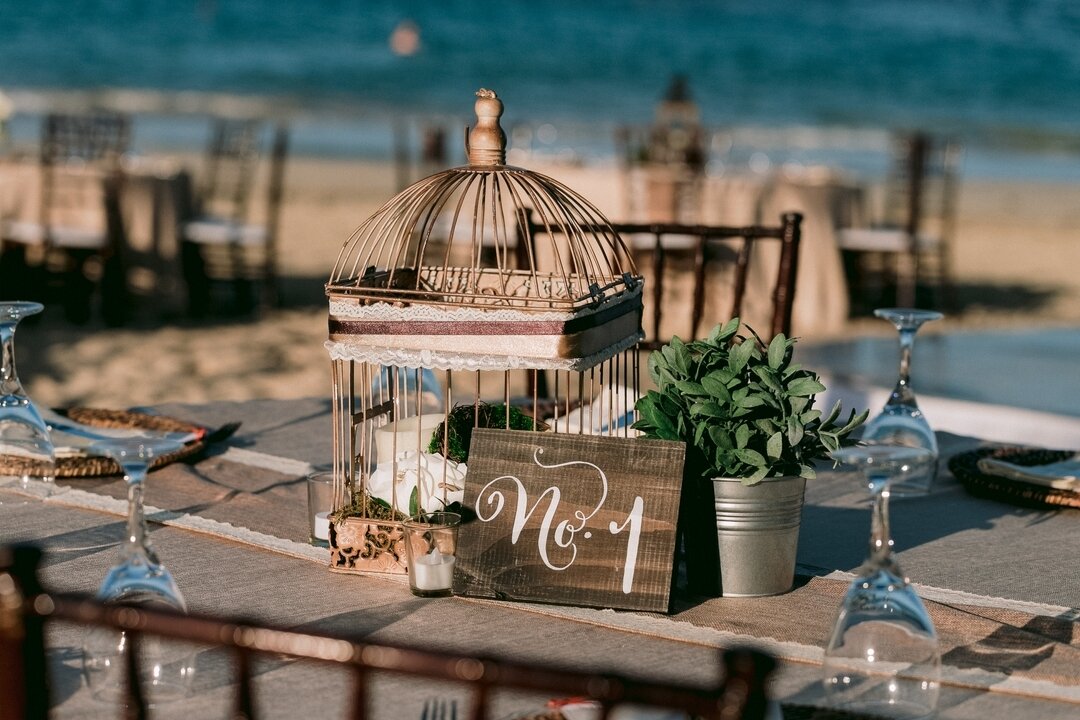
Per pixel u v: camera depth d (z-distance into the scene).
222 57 32.78
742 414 1.97
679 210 8.20
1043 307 9.76
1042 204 16.80
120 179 8.42
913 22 50.91
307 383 7.10
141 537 1.60
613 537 1.97
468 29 41.75
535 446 2.02
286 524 2.43
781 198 8.37
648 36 42.69
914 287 9.41
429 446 2.16
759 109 28.39
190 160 16.53
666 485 1.97
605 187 8.23
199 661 1.75
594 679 1.07
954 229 13.95
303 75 30.53
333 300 2.09
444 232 7.16
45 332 8.18
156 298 8.66
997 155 23.22
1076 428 4.32
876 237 9.07
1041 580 2.20
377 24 41.59
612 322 2.12
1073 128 27.61
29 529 2.39
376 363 2.06
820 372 5.40
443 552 2.05
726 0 58.38
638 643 1.85
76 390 6.79
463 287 2.26
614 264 2.28
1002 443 3.23
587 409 2.88
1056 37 45.97
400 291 2.05
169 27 37.38
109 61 30.62
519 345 1.99
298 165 17.45
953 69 37.19
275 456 2.97
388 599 2.03
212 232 8.71
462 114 25.81
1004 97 32.38
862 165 19.20
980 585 2.17
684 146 9.04
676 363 2.04
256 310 9.06
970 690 1.72
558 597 1.97
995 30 47.97
